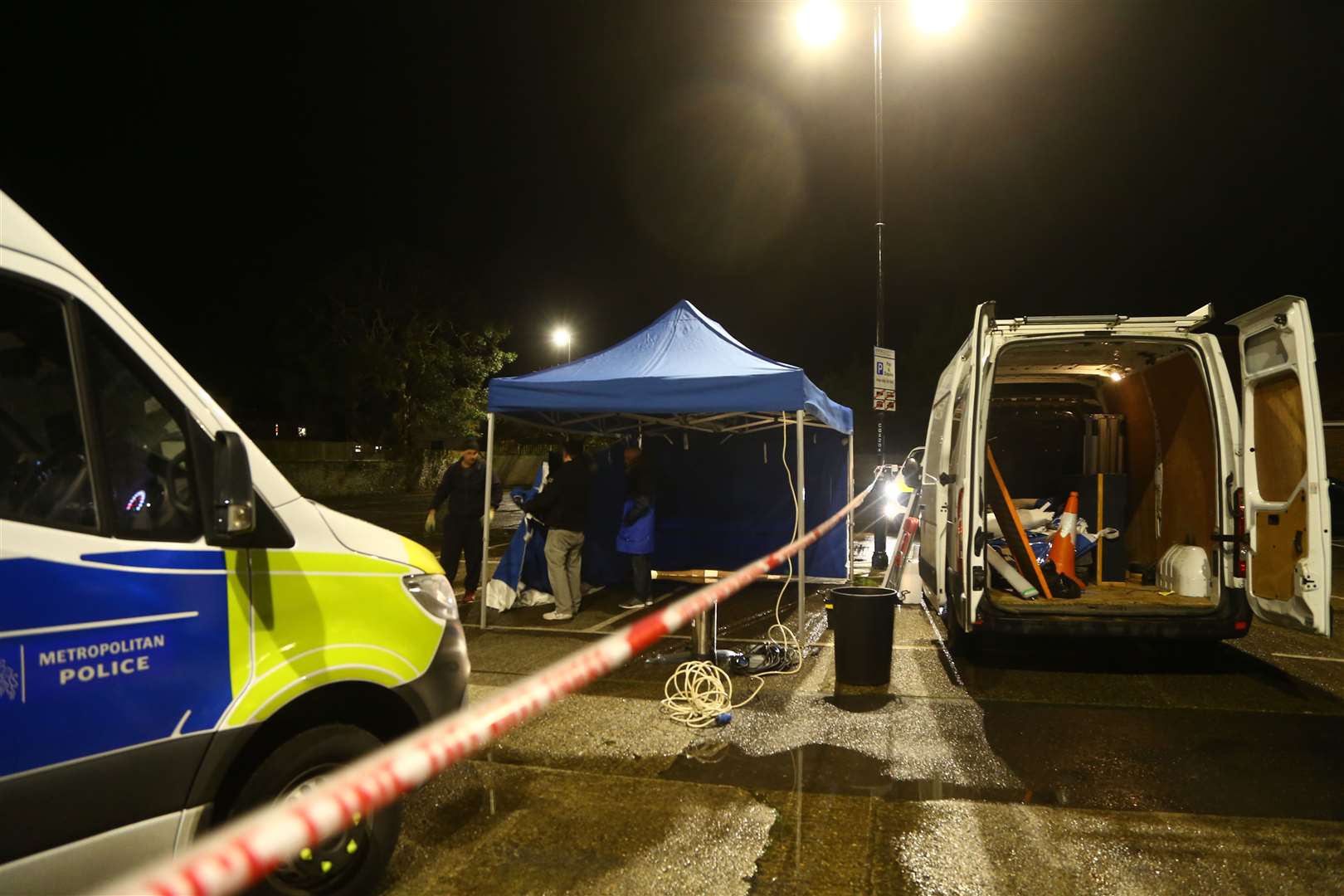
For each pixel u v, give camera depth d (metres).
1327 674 6.25
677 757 4.63
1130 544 7.65
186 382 2.67
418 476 35.75
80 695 2.26
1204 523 6.39
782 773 4.40
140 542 2.45
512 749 4.76
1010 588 6.69
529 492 9.13
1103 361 7.05
